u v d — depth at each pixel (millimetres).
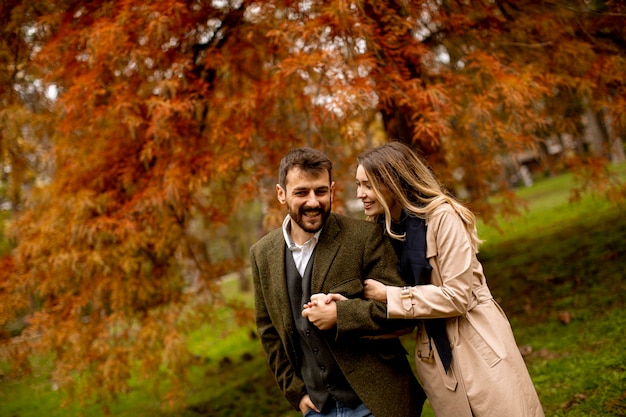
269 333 2043
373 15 3516
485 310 1771
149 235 3727
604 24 4148
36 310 4109
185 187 3564
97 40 3121
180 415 4727
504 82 3182
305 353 1892
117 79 3697
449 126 3236
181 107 3314
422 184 1858
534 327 4188
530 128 3408
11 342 3801
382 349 1823
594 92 3826
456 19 3666
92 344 3805
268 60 3996
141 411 5207
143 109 3730
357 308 1668
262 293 2018
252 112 3510
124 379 3799
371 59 3158
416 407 1854
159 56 3529
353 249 1801
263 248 1982
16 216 4328
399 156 1857
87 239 3611
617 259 5082
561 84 3760
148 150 3512
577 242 6363
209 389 5457
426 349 1815
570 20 4086
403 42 3570
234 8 3959
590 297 4387
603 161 4504
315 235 1850
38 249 3543
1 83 3990
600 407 2623
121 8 3422
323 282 1777
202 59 3979
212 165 3602
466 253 1701
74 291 3924
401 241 1843
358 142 3271
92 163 4051
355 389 1752
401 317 1658
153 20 3170
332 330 1771
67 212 3725
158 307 4086
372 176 1854
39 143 4484
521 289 5336
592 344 3484
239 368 6070
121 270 3789
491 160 3816
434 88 3180
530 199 14039
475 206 4969
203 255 4434
